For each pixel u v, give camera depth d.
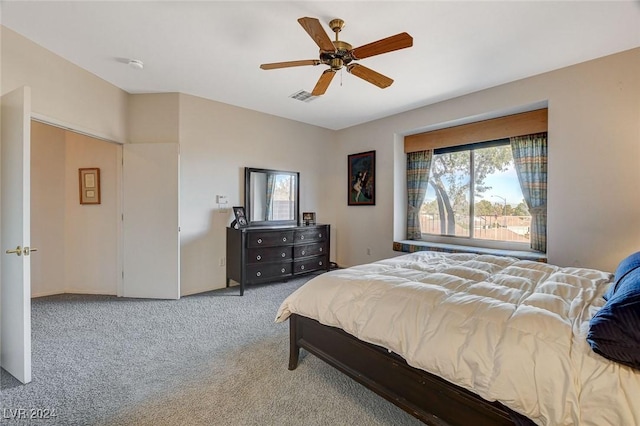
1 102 2.07
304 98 3.91
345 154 5.37
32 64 2.53
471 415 1.25
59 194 3.92
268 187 4.61
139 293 3.70
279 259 4.21
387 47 1.96
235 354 2.33
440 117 3.99
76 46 2.62
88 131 3.12
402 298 1.58
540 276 1.93
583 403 0.96
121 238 3.78
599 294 1.57
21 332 1.92
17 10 2.12
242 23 2.29
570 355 1.05
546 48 2.63
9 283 2.00
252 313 3.20
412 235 4.73
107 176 3.88
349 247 5.29
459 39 2.49
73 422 1.59
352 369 1.75
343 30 2.36
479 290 1.62
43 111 2.64
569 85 2.96
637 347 0.94
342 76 3.21
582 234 2.91
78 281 3.96
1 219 2.05
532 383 1.05
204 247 4.00
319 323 1.94
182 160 3.78
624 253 2.71
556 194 3.06
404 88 3.53
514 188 3.80
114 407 1.71
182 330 2.75
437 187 4.54
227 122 4.16
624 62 2.68
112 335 2.63
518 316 1.24
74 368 2.10
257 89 3.62
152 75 3.23
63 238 3.95
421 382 1.41
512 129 3.60
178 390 1.87
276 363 2.20
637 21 2.23
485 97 3.55
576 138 2.93
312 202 5.24
